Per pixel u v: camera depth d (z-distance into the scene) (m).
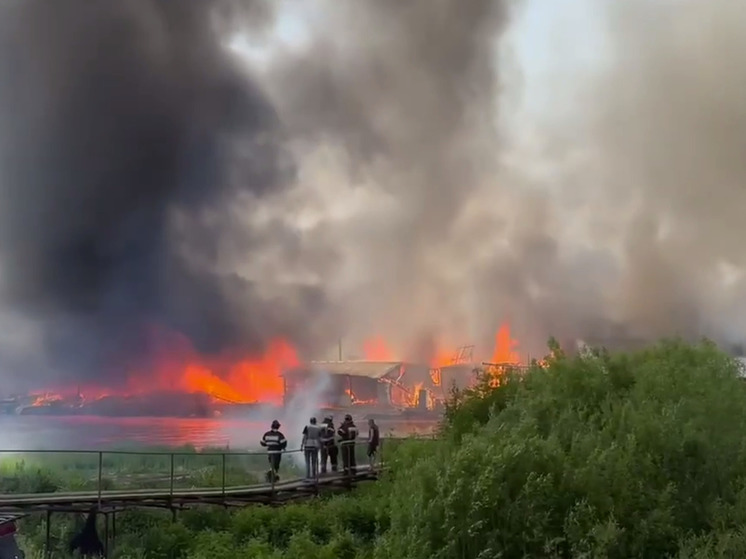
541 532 11.16
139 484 22.42
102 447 39.84
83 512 17.52
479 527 11.34
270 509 19.36
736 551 10.48
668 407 14.20
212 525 18.58
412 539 11.99
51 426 61.31
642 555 10.90
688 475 12.44
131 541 17.52
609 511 11.48
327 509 19.14
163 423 65.81
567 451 13.31
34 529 19.22
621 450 12.80
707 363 17.69
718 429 13.84
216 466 28.83
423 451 18.30
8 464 28.25
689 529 11.56
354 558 15.94
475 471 12.20
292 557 16.06
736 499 11.99
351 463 22.91
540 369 18.03
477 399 18.58
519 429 13.44
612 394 15.81
